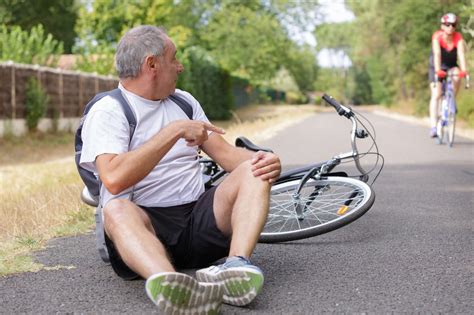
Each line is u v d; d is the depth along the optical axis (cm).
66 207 654
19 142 2025
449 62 1302
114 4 3825
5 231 623
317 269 426
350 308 349
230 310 342
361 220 586
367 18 4706
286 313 340
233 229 368
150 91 386
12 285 396
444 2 3142
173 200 399
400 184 805
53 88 2384
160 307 304
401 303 357
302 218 512
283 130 1962
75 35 4550
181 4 4903
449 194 730
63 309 351
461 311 344
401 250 477
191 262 410
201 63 3638
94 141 372
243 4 4962
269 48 4656
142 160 363
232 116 4194
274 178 374
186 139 369
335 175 528
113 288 387
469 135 1590
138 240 339
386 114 4109
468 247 488
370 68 6278
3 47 2631
